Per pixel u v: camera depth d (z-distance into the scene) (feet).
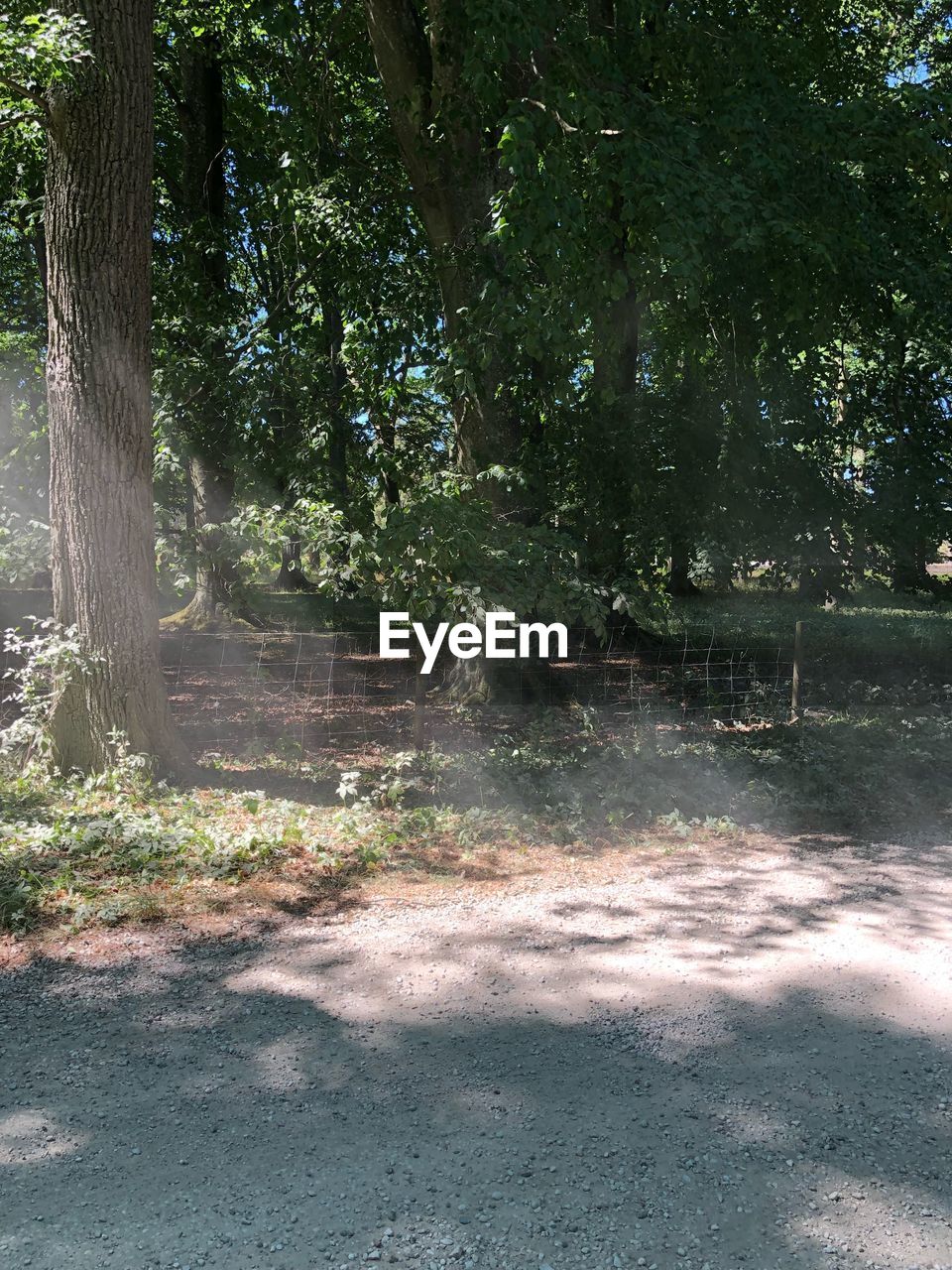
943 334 41.27
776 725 36.91
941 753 33.32
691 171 30.25
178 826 23.68
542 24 30.50
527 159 28.50
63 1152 11.91
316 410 37.55
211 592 61.77
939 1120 12.66
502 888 20.95
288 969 16.92
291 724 36.40
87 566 27.25
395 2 35.81
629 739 34.50
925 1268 10.09
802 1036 14.73
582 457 39.40
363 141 46.70
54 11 24.29
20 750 28.30
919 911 19.81
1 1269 9.94
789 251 33.14
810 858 23.13
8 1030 14.79
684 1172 11.55
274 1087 13.32
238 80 60.34
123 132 26.35
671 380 47.57
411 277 39.06
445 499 29.09
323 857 22.08
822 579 44.86
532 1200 11.05
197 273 43.32
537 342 31.24
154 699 28.14
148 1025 14.99
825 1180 11.44
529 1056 14.11
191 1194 11.14
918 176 37.27
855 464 46.44
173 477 36.29
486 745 33.71
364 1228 10.61
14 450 50.78
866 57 53.21
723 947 17.98
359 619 68.39
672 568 43.73
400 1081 13.46
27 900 19.12
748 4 43.80
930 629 59.16
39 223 50.72
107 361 26.89
